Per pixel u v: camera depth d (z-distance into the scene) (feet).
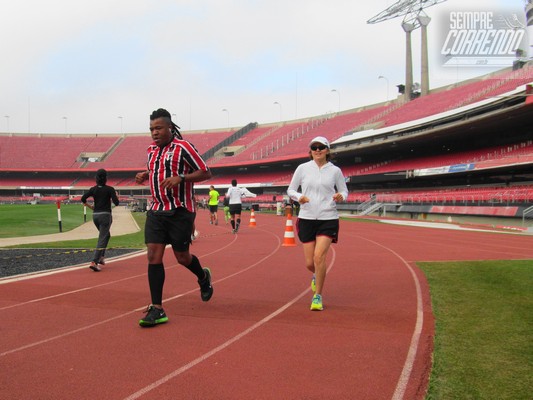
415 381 10.50
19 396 9.82
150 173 15.87
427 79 170.71
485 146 125.59
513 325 14.80
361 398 9.64
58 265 29.58
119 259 33.27
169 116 15.97
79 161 270.05
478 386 10.03
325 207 17.56
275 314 16.92
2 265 29.55
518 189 86.63
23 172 264.93
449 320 15.57
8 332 14.62
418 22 173.99
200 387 10.27
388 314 16.81
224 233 59.57
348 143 154.30
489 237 55.98
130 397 9.77
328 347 13.03
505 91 114.01
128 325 15.46
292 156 182.80
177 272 26.94
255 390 10.09
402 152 156.46
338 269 28.35
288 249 39.73
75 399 9.68
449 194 106.83
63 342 13.56
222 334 14.35
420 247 42.55
